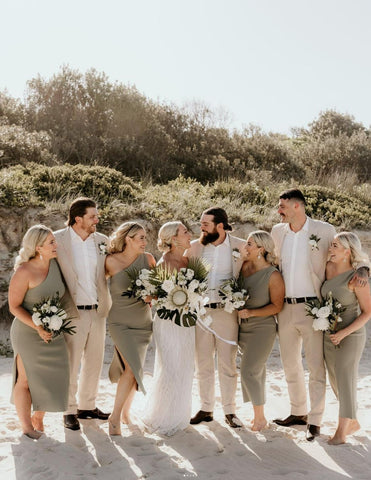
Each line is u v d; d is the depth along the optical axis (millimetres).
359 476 4164
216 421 5336
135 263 5160
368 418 5562
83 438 4801
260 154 17594
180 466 4301
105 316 5211
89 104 16562
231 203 11836
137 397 6164
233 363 5246
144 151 15352
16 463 4219
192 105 17500
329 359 4980
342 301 4902
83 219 5074
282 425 5254
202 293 4992
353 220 12242
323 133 25891
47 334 4605
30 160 12938
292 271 5117
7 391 6266
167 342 5082
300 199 5152
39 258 4809
